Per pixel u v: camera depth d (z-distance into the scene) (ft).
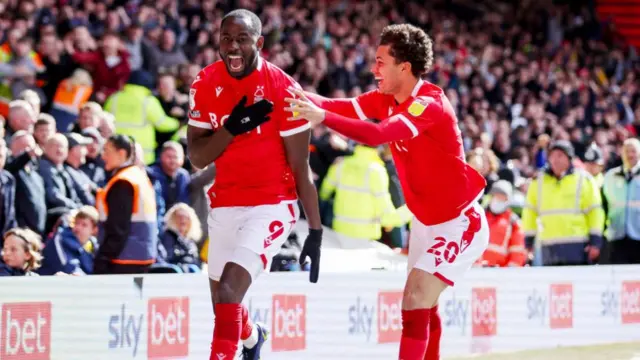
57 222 30.25
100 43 45.09
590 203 40.63
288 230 20.74
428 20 84.48
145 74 45.06
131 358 25.08
